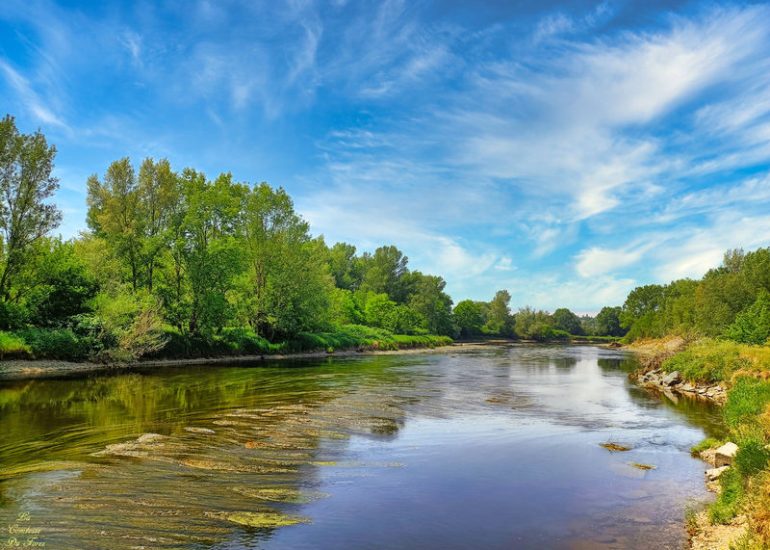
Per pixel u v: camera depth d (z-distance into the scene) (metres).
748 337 52.31
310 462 13.43
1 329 37.56
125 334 40.56
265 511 9.83
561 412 22.47
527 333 171.00
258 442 15.41
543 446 15.89
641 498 11.09
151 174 53.94
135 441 15.06
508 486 11.82
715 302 74.62
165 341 44.59
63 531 8.52
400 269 164.12
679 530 9.30
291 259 65.31
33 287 42.22
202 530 8.80
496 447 15.62
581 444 16.25
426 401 24.81
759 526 7.89
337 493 11.06
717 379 31.25
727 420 18.70
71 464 12.59
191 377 33.94
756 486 9.46
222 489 11.03
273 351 62.66
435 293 145.12
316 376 36.44
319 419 19.30
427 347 106.94
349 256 166.12
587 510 10.31
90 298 43.22
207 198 52.22
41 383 29.06
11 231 40.38
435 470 13.01
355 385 31.11
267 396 25.36
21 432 16.14
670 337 104.81
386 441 16.11
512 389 30.95
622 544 8.65
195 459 13.29
